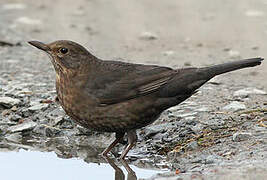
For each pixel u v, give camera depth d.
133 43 18.27
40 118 13.06
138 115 10.88
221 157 10.42
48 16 21.05
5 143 12.43
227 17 20.45
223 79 15.00
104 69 11.04
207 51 17.34
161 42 18.33
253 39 18.20
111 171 10.93
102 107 10.79
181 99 10.96
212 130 11.62
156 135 11.91
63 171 10.99
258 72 15.50
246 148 10.61
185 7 21.86
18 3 22.58
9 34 19.06
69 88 10.92
